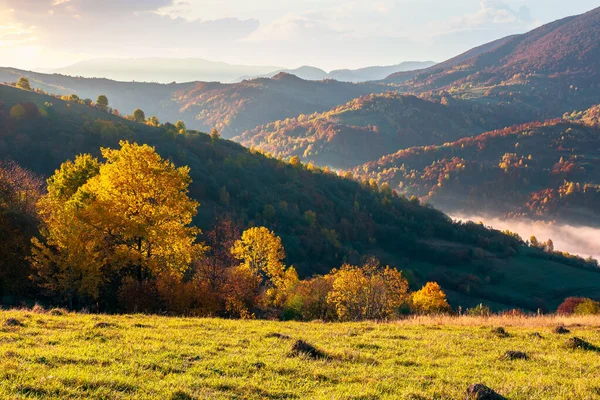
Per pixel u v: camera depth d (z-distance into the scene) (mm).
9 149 139500
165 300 28188
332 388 10391
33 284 33875
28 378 9031
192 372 10914
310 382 10812
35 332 14852
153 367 11133
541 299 149125
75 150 149625
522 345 17484
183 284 29875
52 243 30391
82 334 14859
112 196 28594
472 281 158625
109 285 33406
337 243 154250
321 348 14836
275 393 9797
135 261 28156
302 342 14281
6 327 15055
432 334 19719
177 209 29250
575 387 11297
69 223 29359
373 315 41812
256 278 36281
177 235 29094
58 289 32031
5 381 8555
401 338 18672
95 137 162750
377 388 10586
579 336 19812
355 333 19531
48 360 10703
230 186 164875
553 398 10344
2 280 32156
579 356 15492
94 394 8516
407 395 10047
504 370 13383
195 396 8938
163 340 15039
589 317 26766
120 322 18469
